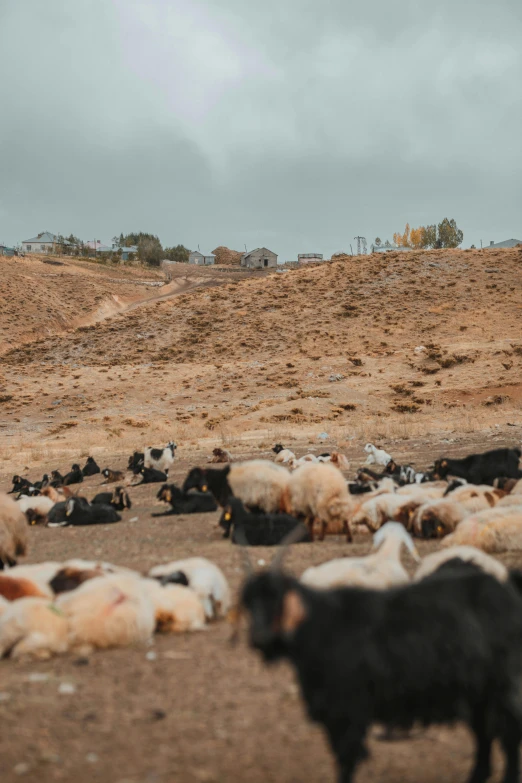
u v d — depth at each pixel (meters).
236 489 12.52
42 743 5.00
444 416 42.38
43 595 7.45
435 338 64.88
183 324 78.00
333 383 54.59
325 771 4.59
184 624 7.41
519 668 3.89
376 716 3.73
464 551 7.04
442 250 91.75
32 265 144.00
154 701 5.70
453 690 3.75
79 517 15.57
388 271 85.25
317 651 3.50
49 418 51.12
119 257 178.38
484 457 17.64
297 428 40.50
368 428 36.72
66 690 5.88
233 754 4.85
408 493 13.73
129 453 33.91
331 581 6.90
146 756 4.83
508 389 46.94
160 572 8.25
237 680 6.11
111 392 56.88
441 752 4.91
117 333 77.75
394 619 3.67
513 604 3.97
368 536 12.12
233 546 11.59
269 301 81.06
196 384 58.12
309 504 11.68
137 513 16.66
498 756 4.86
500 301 72.81
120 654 6.73
